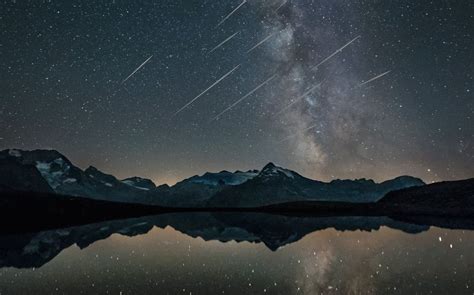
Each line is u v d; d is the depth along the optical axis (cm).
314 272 2550
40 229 7119
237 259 3212
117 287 2131
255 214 14138
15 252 3709
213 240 4878
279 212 15462
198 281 2277
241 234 5759
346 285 2092
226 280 2306
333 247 3847
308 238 4856
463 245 3775
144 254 3581
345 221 9088
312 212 14975
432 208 12812
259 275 2469
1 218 8669
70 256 3431
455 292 1864
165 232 6238
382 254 3256
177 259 3256
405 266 2634
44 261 3142
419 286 2000
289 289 2044
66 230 6806
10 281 2319
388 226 7000
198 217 11862
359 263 2830
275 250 3741
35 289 2106
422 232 5484
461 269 2477
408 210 13275
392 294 1839
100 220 10119
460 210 11969
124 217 11525
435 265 2650
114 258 3331
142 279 2361
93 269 2744
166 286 2145
